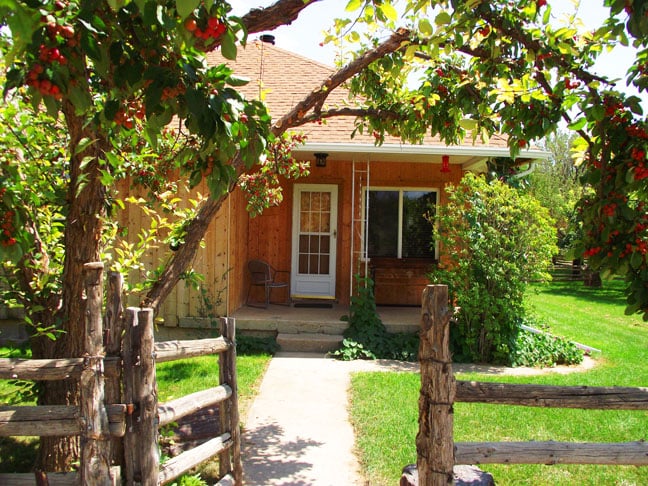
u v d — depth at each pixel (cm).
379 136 555
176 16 190
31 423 268
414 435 494
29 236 246
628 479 424
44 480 279
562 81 332
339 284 1049
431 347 256
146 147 457
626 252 277
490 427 523
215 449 361
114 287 289
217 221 852
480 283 812
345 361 782
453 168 1027
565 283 2239
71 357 356
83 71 201
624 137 283
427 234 1054
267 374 703
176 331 853
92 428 266
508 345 799
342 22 367
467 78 439
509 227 812
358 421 531
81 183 309
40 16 169
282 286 987
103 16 201
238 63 1110
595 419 552
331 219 1052
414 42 407
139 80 205
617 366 792
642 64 293
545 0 344
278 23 324
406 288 1036
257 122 257
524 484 412
